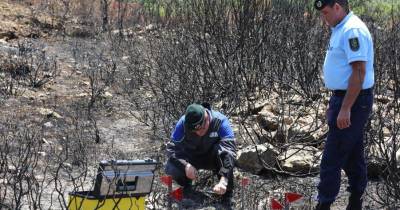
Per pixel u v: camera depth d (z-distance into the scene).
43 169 5.99
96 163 6.38
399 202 5.53
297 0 9.34
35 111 7.90
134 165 4.58
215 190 5.30
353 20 4.71
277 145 6.62
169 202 5.20
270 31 8.62
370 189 5.86
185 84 7.59
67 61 10.66
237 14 8.53
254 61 8.31
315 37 8.80
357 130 4.77
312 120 7.14
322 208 4.89
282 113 7.00
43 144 6.71
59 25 13.27
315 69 8.05
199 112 5.42
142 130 7.65
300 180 6.17
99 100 8.59
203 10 8.61
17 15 13.51
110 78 9.48
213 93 7.65
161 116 7.68
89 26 13.67
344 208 5.62
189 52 8.36
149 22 13.25
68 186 5.71
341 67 4.73
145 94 8.80
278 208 5.01
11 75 9.25
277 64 8.45
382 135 5.64
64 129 7.39
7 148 5.57
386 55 7.49
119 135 7.45
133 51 10.85
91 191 4.66
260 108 7.58
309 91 7.94
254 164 6.27
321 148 6.70
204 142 5.57
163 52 8.73
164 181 5.20
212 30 8.38
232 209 5.50
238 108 7.64
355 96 4.64
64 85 9.26
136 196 4.66
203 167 5.73
